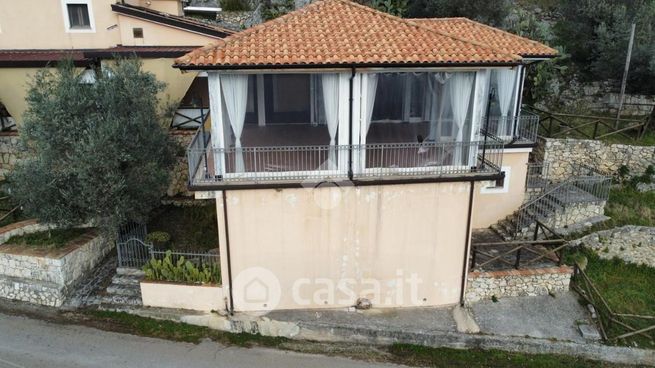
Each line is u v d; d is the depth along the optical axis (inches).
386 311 520.1
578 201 636.1
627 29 850.8
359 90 450.9
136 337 492.4
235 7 1055.0
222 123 449.7
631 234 616.7
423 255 506.9
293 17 506.9
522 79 629.9
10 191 564.1
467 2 921.5
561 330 497.7
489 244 530.9
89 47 692.7
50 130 505.0
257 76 594.9
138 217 555.8
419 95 566.9
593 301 532.7
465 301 532.7
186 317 510.3
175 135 682.2
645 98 855.7
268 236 483.8
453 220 497.4
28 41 682.8
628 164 727.7
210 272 514.6
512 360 474.9
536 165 700.7
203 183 454.3
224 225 475.5
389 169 476.1
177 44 697.0
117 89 538.0
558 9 1030.4
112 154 502.9
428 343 489.1
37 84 541.0
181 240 612.4
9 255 552.4
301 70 430.6
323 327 495.2
